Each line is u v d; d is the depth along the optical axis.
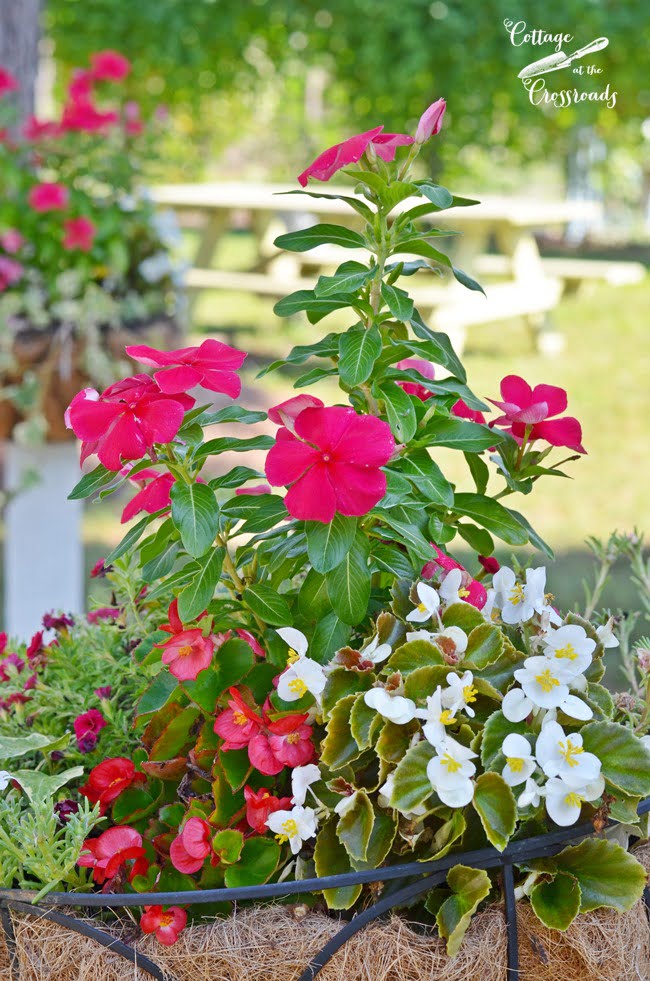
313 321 1.32
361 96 7.30
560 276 7.23
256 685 1.18
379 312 1.24
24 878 1.16
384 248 1.19
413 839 1.04
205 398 6.12
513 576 1.21
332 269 7.52
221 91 7.64
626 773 1.06
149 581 1.19
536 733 1.09
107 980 1.04
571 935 1.07
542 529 4.55
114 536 4.55
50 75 8.09
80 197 2.64
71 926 1.03
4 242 2.48
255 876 1.08
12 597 2.96
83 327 2.51
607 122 8.12
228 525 1.24
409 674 1.07
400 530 1.13
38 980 1.05
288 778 1.17
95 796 1.19
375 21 6.89
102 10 6.94
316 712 1.12
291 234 1.22
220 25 7.10
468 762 1.03
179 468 1.13
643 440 5.75
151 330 2.66
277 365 1.22
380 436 1.07
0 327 2.45
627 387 6.67
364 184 1.18
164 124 3.46
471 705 1.12
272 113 9.01
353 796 1.05
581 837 1.10
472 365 7.12
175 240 2.84
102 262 2.56
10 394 2.47
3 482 4.62
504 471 1.33
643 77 7.08
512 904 1.05
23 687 1.44
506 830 1.02
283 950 1.03
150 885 1.11
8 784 1.27
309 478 1.06
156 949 1.04
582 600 3.68
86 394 1.11
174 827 1.16
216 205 6.54
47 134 2.81
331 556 1.08
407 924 1.07
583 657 1.10
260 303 9.34
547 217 6.37
